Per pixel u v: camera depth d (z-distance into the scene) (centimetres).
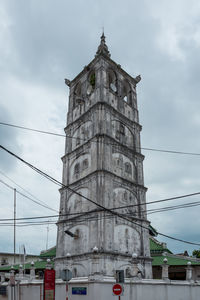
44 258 5159
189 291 3148
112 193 3578
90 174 3662
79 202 3788
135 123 4625
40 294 2791
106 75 4644
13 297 3103
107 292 2322
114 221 3444
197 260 4131
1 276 3528
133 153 4300
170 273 4259
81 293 2402
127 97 5109
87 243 3366
